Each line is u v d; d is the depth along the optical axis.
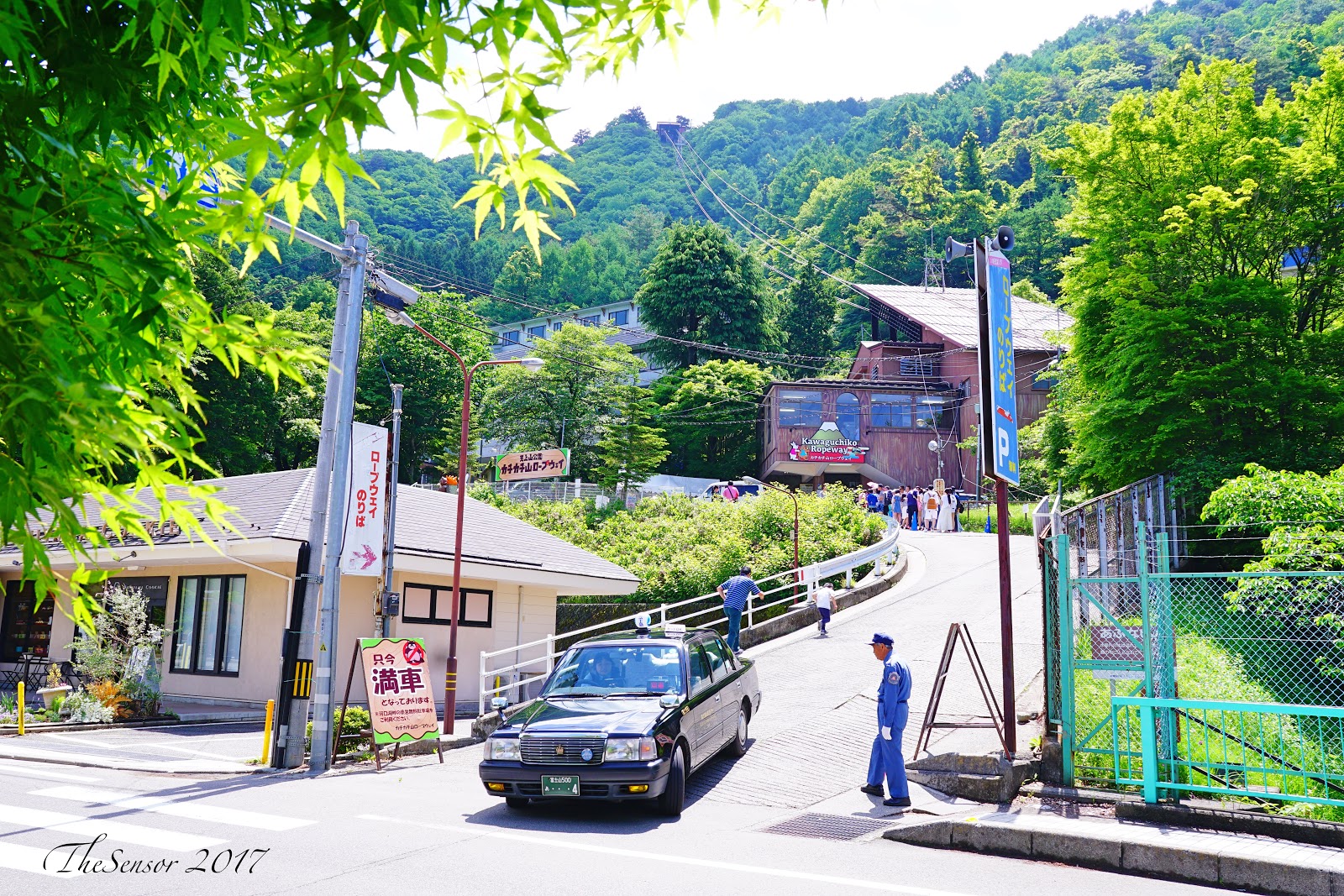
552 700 10.15
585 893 6.34
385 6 1.99
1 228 1.86
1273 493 14.48
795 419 54.44
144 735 15.20
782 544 31.17
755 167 184.88
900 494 43.31
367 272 14.45
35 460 1.92
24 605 22.83
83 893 6.17
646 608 27.92
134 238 2.02
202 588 19.89
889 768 9.38
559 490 42.34
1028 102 139.88
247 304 35.91
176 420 2.13
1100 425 21.53
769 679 16.58
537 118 2.22
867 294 63.66
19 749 13.19
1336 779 8.12
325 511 13.02
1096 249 22.75
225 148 2.09
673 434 61.66
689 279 67.56
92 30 2.10
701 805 9.65
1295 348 20.39
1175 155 21.73
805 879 6.84
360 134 2.06
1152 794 8.60
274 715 13.78
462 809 9.47
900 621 21.00
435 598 20.22
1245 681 12.14
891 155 133.12
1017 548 31.73
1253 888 6.99
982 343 10.56
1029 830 7.90
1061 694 9.90
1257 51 104.69
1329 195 20.11
